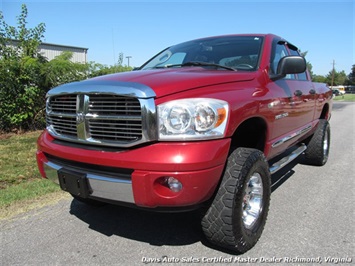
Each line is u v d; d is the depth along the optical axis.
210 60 3.79
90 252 2.88
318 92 5.11
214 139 2.41
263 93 3.10
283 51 4.29
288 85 3.84
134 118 2.40
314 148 5.39
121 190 2.44
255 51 3.70
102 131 2.59
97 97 2.61
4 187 4.43
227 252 2.84
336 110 21.52
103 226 3.38
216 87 2.70
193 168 2.27
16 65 8.39
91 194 2.65
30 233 3.23
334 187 4.54
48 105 3.18
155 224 3.41
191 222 3.44
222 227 2.60
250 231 2.83
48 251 2.90
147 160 2.31
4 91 8.24
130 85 2.46
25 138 7.92
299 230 3.23
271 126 3.23
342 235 3.12
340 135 9.51
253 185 2.93
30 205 3.88
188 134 2.34
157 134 2.37
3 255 2.84
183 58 4.02
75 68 9.62
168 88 2.45
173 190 2.34
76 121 2.75
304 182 4.75
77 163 2.75
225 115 2.47
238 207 2.58
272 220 3.46
